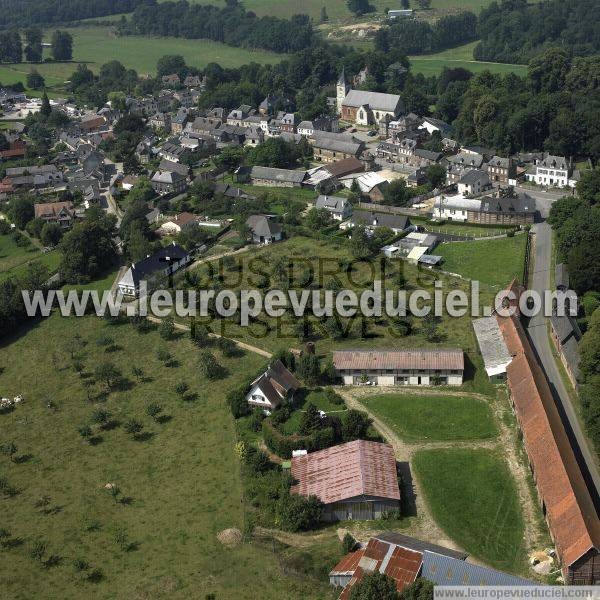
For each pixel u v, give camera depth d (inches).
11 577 4933.6
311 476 5354.3
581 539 4372.5
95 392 6870.1
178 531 5182.1
